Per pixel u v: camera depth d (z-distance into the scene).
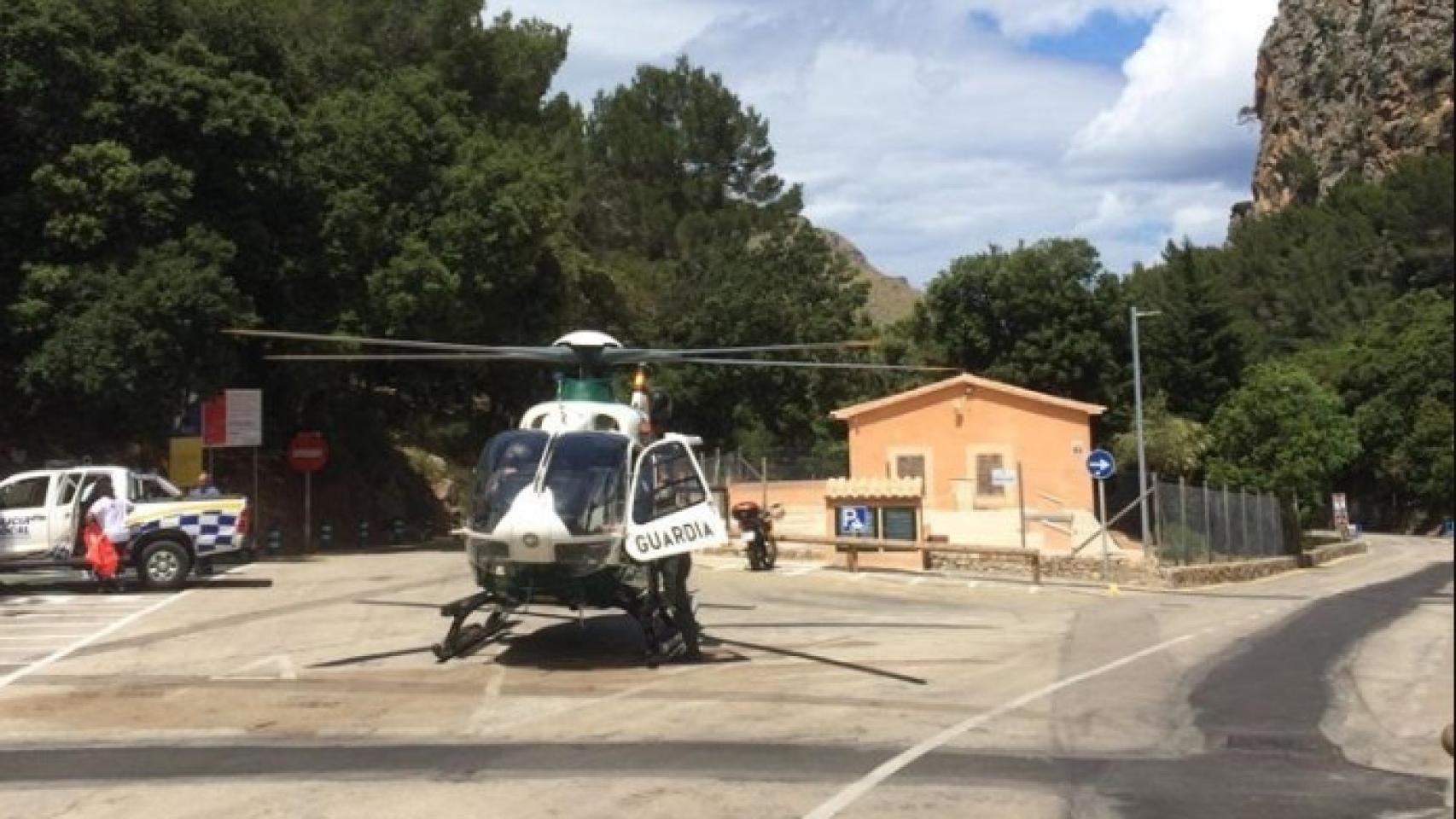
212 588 23.00
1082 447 37.06
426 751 9.84
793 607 21.56
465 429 51.56
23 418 30.14
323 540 36.69
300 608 20.12
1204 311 56.09
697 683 13.27
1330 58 123.25
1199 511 32.56
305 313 32.81
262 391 34.91
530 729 10.79
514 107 45.62
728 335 56.59
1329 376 57.22
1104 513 28.86
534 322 37.38
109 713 11.64
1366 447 50.69
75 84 28.12
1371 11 104.25
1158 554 29.86
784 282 59.25
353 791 8.46
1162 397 53.03
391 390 41.41
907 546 28.16
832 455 50.91
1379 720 11.58
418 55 42.84
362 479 40.84
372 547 36.22
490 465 14.80
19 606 20.34
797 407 57.94
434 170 34.25
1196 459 47.12
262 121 30.34
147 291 27.25
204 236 29.02
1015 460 37.31
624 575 14.61
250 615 19.27
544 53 47.41
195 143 30.11
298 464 34.53
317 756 9.66
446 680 13.50
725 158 70.94
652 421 17.94
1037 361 53.62
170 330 27.61
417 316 32.88
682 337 56.88
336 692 12.76
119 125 28.67
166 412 29.08
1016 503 37.06
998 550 27.42
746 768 9.15
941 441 37.72
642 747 9.93
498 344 36.62
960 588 25.75
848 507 31.05
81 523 22.00
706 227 65.88
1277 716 11.70
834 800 8.16
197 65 30.28
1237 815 7.87
